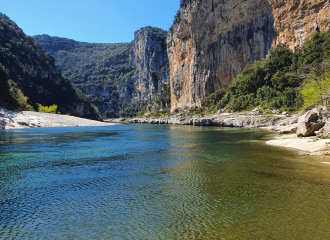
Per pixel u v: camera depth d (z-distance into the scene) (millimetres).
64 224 7910
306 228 7418
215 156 19297
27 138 32875
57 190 11227
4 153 21094
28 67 119625
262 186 11453
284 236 6961
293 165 15641
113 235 7184
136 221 8047
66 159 18594
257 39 77312
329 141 21578
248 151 21312
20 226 7812
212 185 11750
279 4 68312
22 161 17766
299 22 63281
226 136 35094
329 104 30078
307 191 10680
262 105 60656
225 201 9656
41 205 9461
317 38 55062
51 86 135625
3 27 120125
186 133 42781
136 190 11148
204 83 98625
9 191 11094
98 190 11195
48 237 7117
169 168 15406
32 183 12320
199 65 100812
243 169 14805
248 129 48500
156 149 23578
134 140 31672
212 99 92062
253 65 76062
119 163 17062
